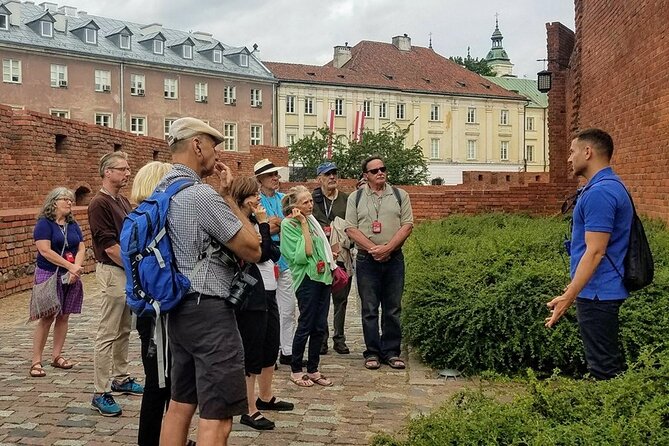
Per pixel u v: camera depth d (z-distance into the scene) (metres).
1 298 11.80
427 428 3.98
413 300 7.77
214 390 3.84
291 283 7.75
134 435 5.46
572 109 18.36
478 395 4.35
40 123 16.81
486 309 6.93
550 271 7.20
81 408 6.09
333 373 7.36
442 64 80.31
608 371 4.77
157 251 3.85
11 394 6.49
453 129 77.38
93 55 56.12
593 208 4.65
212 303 3.90
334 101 70.38
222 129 64.62
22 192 16.14
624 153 13.17
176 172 4.11
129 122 58.91
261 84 66.81
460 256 8.71
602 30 15.09
